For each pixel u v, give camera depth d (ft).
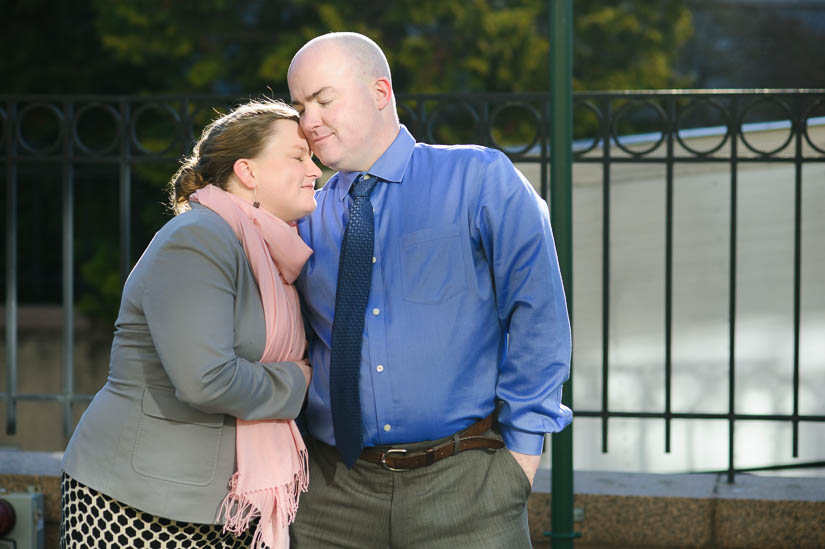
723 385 18.15
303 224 10.34
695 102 15.43
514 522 9.90
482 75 45.57
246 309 9.52
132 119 16.52
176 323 8.98
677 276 18.19
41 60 52.60
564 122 13.21
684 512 14.97
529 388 9.70
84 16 53.06
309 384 10.23
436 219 9.70
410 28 48.42
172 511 9.28
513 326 9.73
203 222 9.33
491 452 9.91
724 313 18.08
